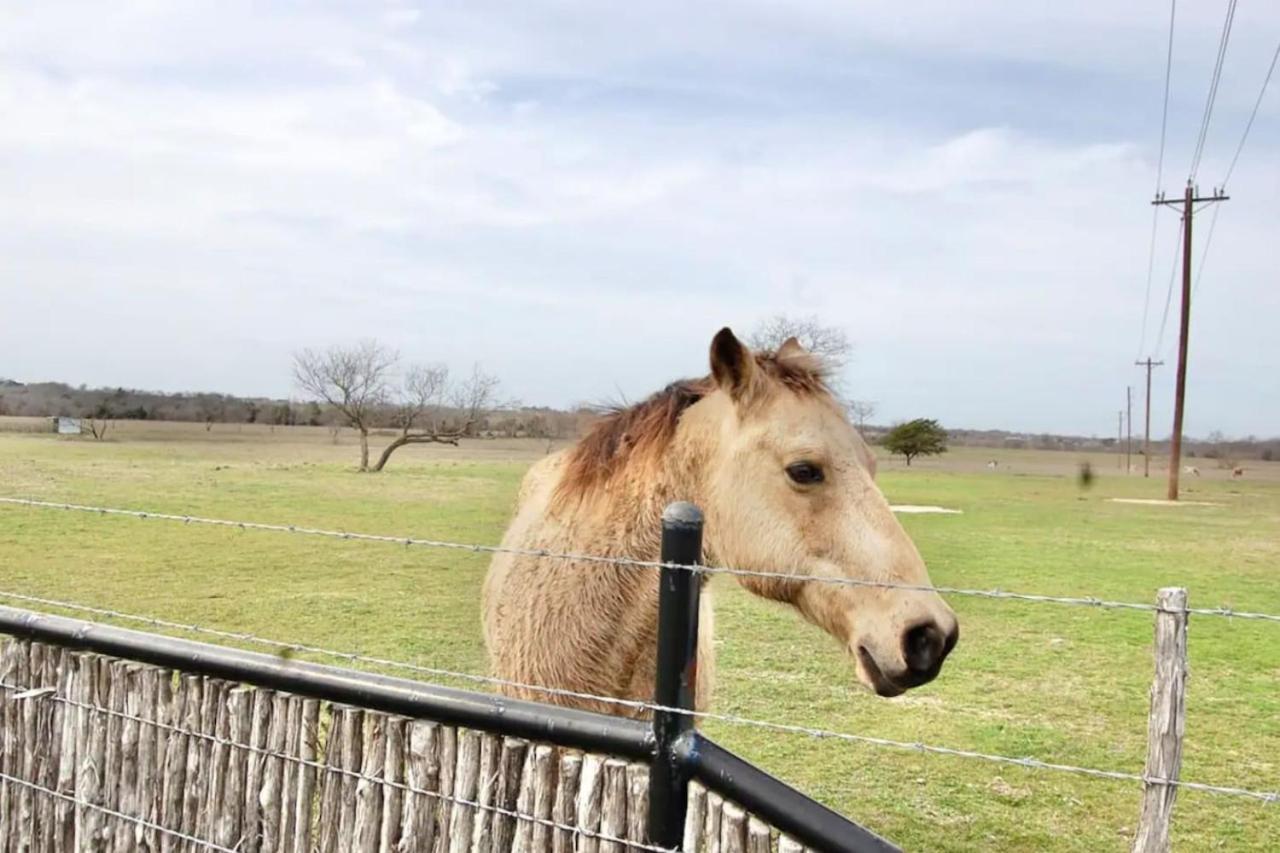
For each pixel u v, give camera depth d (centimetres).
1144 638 934
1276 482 5731
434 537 1502
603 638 276
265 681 215
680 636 170
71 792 246
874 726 620
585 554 279
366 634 821
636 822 172
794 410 254
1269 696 724
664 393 298
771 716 639
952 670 787
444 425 3706
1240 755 581
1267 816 481
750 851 161
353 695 203
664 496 276
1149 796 142
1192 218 3416
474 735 192
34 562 1137
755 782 161
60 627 246
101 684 242
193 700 227
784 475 248
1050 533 1984
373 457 4266
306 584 1067
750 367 255
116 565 1143
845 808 478
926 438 6219
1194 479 5906
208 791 224
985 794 500
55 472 2461
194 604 927
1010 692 715
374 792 201
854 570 236
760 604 1075
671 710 168
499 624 307
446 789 193
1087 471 4794
